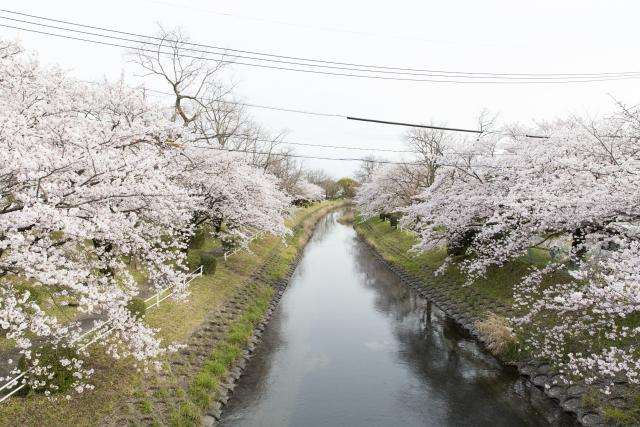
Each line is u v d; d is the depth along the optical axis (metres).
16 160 7.59
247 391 13.04
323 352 16.59
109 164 8.81
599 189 10.98
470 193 18.52
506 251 14.62
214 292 19.03
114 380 10.86
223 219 23.44
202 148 19.19
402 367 15.34
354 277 29.70
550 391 12.30
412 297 24.48
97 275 10.81
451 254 24.78
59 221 7.40
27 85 11.12
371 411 12.39
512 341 15.14
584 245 12.40
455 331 18.67
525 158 16.38
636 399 10.52
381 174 52.75
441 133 44.25
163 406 10.59
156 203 10.38
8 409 8.89
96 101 13.80
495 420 11.88
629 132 12.91
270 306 21.08
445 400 13.02
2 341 10.91
